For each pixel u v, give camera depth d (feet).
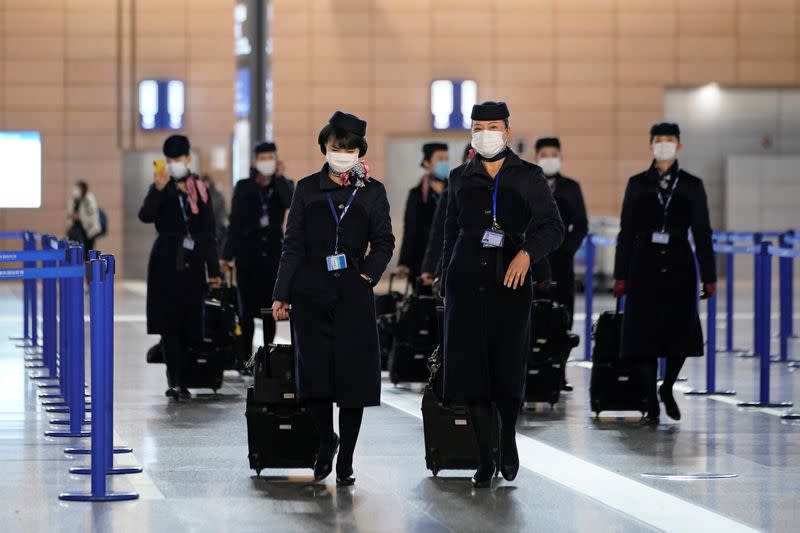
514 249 58.49
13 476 61.62
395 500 55.93
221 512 53.52
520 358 58.29
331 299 57.77
